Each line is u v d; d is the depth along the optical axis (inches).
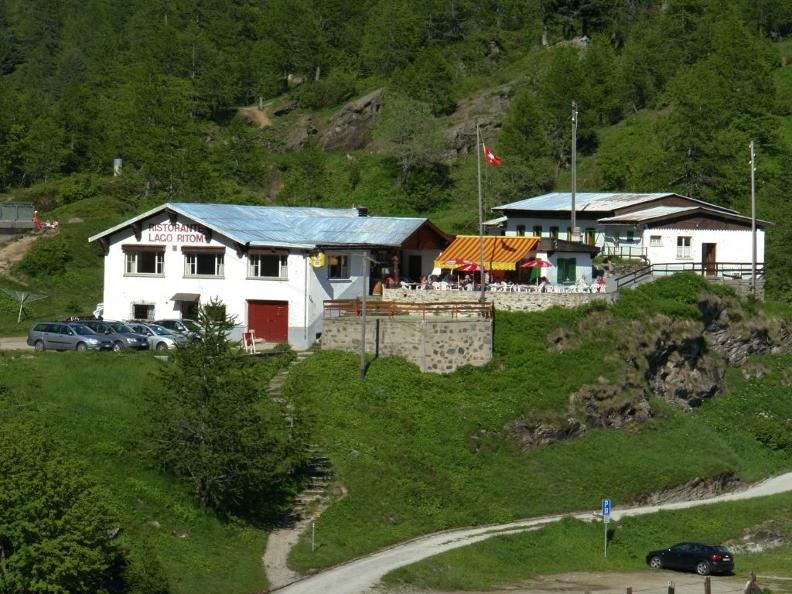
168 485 2640.3
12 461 2144.4
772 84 6550.2
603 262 4232.3
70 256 5000.0
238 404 2667.3
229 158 7081.7
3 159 7509.8
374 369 3415.4
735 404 3993.6
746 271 4318.4
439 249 4114.2
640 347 3698.3
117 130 7244.1
